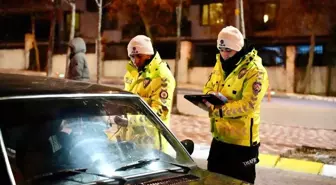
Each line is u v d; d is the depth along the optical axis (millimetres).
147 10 33969
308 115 16891
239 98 4160
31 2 38438
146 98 4648
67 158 2887
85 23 39688
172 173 3115
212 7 35562
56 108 3021
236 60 4133
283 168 7848
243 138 4180
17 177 2631
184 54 32281
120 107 3371
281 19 32031
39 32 40188
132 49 4629
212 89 4379
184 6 36375
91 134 3096
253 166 4305
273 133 11609
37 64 35750
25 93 2961
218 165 4336
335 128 13492
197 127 11875
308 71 29188
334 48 31047
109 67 34844
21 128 2807
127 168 3004
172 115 14438
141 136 3385
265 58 33594
